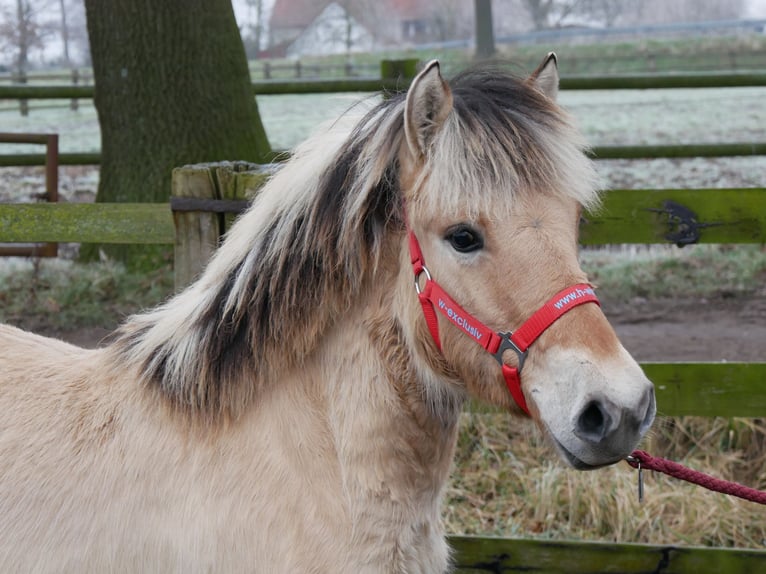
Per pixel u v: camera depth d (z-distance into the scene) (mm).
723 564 2920
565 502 3857
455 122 1761
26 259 6758
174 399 1896
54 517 1808
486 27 24016
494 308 1720
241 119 6422
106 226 3363
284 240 1911
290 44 37406
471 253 1731
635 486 3885
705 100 15680
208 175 2881
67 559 1789
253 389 1894
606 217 3162
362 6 36594
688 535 3688
